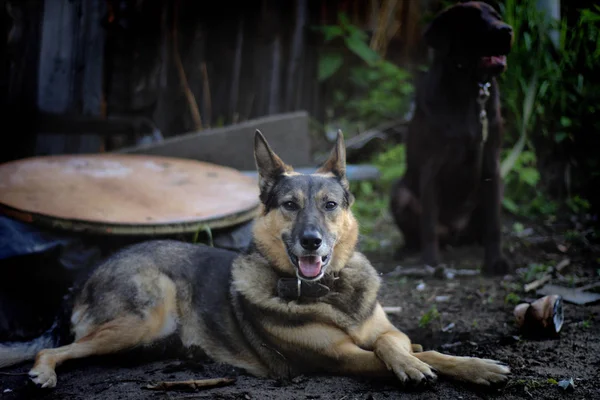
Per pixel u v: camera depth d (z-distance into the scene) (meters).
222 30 8.42
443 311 5.04
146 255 4.23
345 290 3.81
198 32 8.26
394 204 6.80
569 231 6.82
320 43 9.34
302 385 3.57
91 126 7.46
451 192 6.35
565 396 3.33
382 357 3.47
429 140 6.12
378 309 3.99
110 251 5.02
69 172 5.64
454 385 3.45
